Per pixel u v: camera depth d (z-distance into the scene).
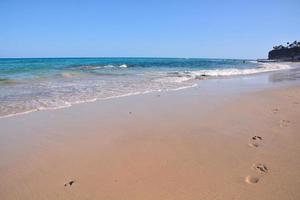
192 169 3.59
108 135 5.02
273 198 2.86
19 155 4.09
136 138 4.86
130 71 22.52
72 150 4.29
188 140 4.73
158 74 19.23
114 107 7.41
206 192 3.01
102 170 3.59
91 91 10.16
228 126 5.56
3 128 5.39
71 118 6.20
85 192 3.05
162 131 5.26
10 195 3.01
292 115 6.44
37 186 3.20
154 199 2.89
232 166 3.66
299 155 3.99
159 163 3.80
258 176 3.36
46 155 4.09
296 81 15.38
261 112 6.80
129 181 3.29
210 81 15.05
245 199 2.85
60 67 25.69
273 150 4.20
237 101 8.37
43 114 6.52
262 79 16.75
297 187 3.07
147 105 7.72
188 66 35.25
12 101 7.93
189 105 7.73
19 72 18.53
